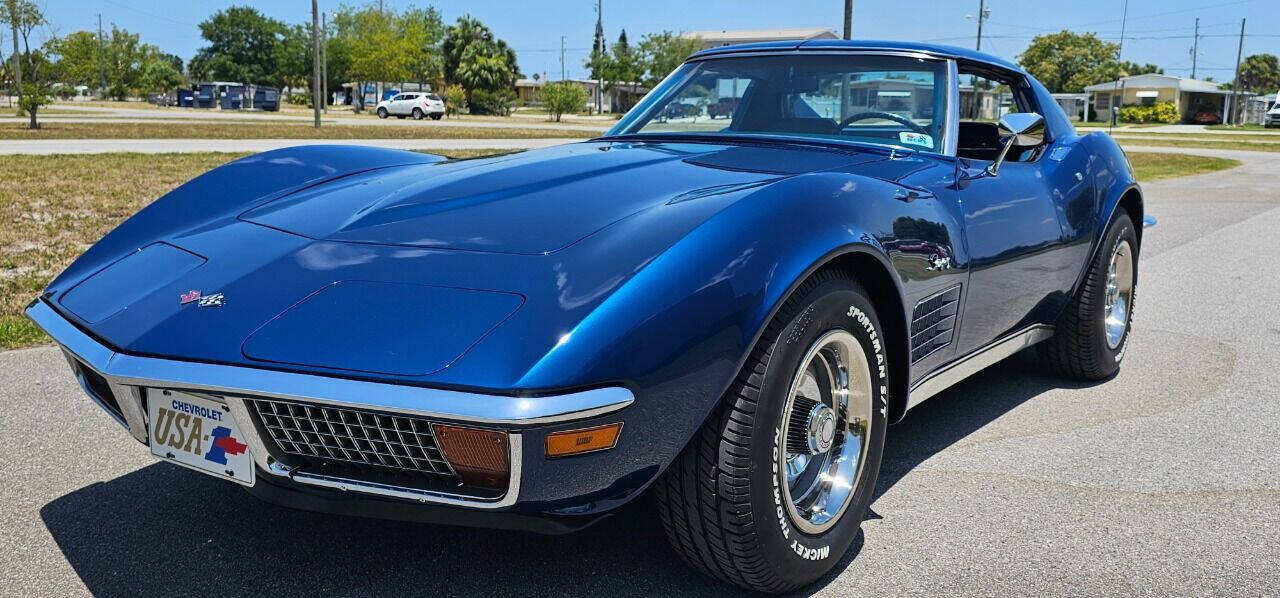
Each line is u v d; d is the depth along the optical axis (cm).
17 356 400
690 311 180
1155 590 216
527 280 185
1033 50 10169
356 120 4016
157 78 9212
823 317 203
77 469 282
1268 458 301
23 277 567
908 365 241
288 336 182
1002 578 221
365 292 189
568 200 221
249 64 10575
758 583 203
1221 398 367
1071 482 280
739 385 190
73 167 1270
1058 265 333
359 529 244
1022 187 310
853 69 314
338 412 175
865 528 248
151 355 188
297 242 217
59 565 223
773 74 326
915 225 239
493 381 165
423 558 228
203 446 192
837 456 227
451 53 7044
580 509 181
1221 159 2278
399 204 232
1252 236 867
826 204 212
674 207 206
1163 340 464
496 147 1986
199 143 1944
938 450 307
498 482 174
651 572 221
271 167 284
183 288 207
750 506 192
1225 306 547
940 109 300
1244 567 227
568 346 169
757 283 189
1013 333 327
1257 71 10906
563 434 168
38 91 2438
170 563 225
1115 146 395
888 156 281
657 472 183
